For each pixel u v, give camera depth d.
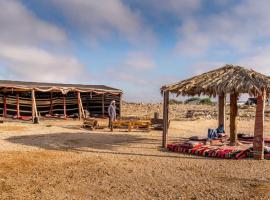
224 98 20.16
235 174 11.31
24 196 8.98
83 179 10.68
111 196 9.04
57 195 9.10
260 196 8.84
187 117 40.16
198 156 14.71
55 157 14.03
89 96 41.06
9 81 36.12
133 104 55.34
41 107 38.34
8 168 11.88
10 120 31.38
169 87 17.05
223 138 18.67
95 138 20.38
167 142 18.16
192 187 9.79
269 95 18.11
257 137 13.93
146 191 9.46
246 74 15.67
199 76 17.14
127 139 20.17
